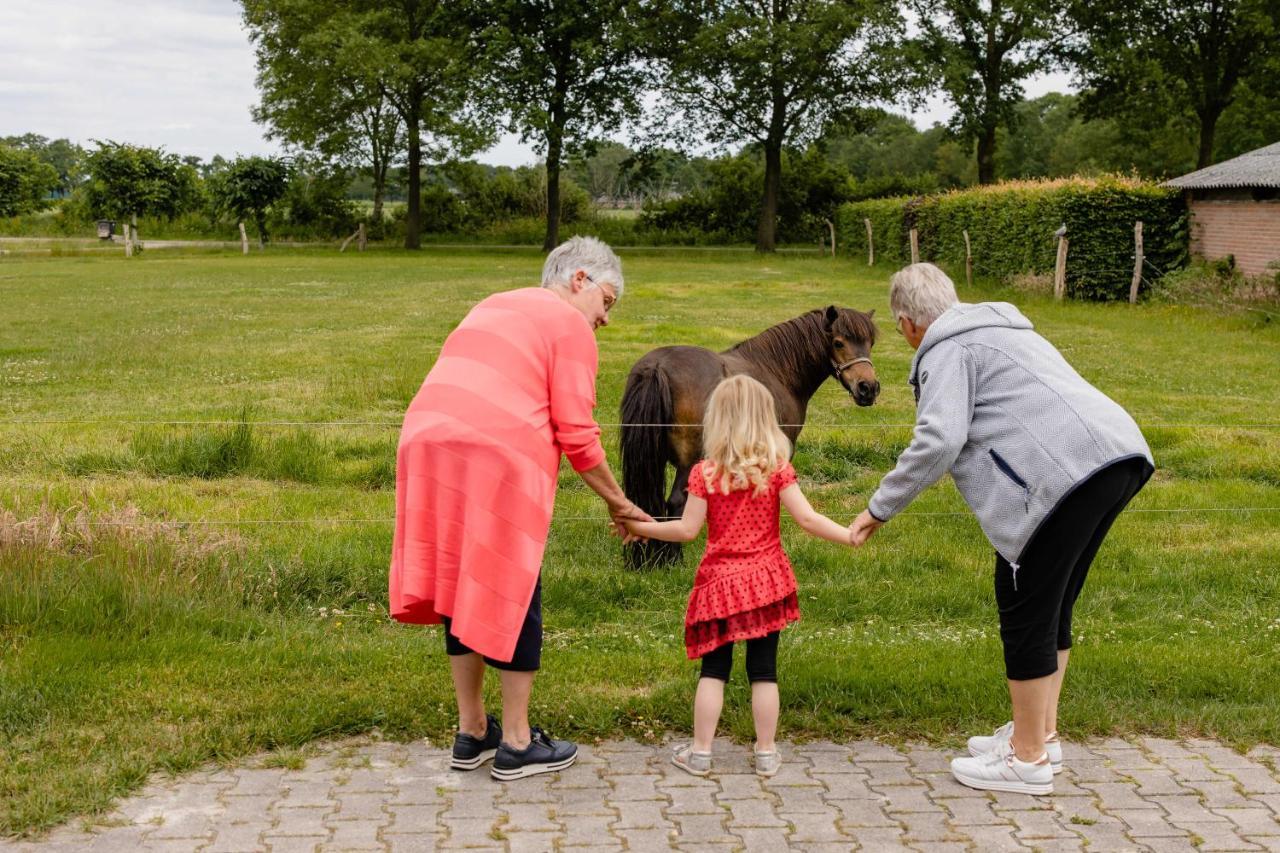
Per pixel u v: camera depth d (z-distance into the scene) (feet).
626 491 21.22
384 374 44.70
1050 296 77.92
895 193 176.35
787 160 179.32
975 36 158.30
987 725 14.17
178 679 14.92
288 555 21.21
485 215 188.03
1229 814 12.09
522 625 12.31
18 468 28.84
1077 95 165.27
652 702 14.61
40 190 201.05
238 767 12.77
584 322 12.51
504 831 11.39
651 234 179.32
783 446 12.96
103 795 11.73
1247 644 18.07
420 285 95.35
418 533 11.87
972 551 24.02
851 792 12.50
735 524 12.92
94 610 16.85
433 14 154.51
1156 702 15.01
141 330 60.03
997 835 11.53
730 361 22.58
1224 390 44.04
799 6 147.43
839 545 24.06
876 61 143.13
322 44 146.82
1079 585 12.94
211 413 36.22
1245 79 152.87
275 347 53.31
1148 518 26.76
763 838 11.37
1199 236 77.71
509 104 145.89
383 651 16.49
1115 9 152.05
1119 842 11.43
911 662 16.22
